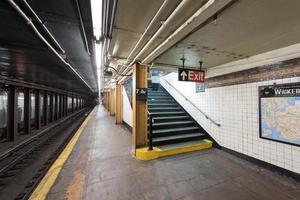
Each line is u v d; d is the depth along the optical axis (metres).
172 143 4.71
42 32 2.35
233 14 1.89
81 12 1.94
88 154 4.22
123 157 4.02
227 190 2.61
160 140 4.55
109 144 5.14
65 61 3.77
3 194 2.65
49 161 3.90
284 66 3.07
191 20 1.82
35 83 7.46
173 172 3.23
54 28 2.30
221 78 4.55
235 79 4.11
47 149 5.05
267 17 1.96
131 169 3.35
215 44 2.88
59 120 11.23
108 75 7.60
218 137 4.73
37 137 6.56
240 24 2.15
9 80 5.45
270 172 3.23
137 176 3.06
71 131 7.68
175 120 5.80
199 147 4.64
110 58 4.09
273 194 2.50
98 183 2.80
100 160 3.82
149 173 3.18
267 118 3.39
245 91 3.87
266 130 3.42
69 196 2.43
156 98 7.27
